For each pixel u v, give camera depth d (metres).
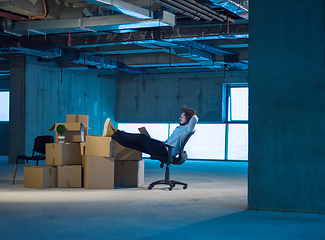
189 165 11.32
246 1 5.86
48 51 9.33
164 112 14.24
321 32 4.06
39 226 3.39
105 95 14.38
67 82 12.87
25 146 11.38
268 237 3.10
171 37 7.83
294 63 4.12
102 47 11.05
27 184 6.07
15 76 11.46
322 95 4.04
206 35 7.60
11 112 11.46
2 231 3.21
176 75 14.06
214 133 13.75
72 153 6.16
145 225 3.46
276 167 4.14
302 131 4.07
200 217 3.82
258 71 4.22
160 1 5.60
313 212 4.03
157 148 5.82
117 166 6.26
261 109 4.20
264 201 4.18
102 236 3.08
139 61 11.99
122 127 14.91
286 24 4.16
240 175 8.45
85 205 4.44
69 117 6.44
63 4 7.04
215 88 13.59
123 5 5.71
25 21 7.01
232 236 3.12
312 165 4.04
